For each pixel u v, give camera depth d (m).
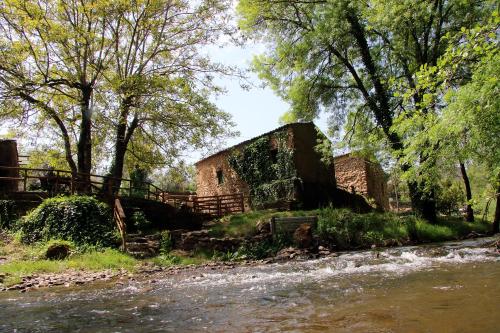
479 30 4.61
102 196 18.28
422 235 18.56
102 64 21.12
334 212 19.16
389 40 19.75
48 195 17.27
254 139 27.70
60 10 20.47
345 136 22.70
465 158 4.94
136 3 21.52
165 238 15.12
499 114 4.31
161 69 23.56
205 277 9.62
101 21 21.39
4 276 9.66
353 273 8.54
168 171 27.17
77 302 6.71
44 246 13.31
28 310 6.12
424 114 5.43
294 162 24.64
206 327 4.60
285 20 22.77
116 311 5.84
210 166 32.06
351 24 20.59
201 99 22.67
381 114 20.03
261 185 26.44
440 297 5.23
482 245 13.21
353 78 23.48
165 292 7.46
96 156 25.19
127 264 12.24
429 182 5.91
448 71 5.02
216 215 23.80
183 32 23.83
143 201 19.69
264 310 5.31
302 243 15.88
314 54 22.06
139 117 22.83
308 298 5.95
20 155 25.77
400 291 5.91
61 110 21.97
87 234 14.46
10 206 15.91
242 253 15.00
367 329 4.00
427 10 14.95
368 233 17.58
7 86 18.55
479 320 4.02
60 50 20.53
